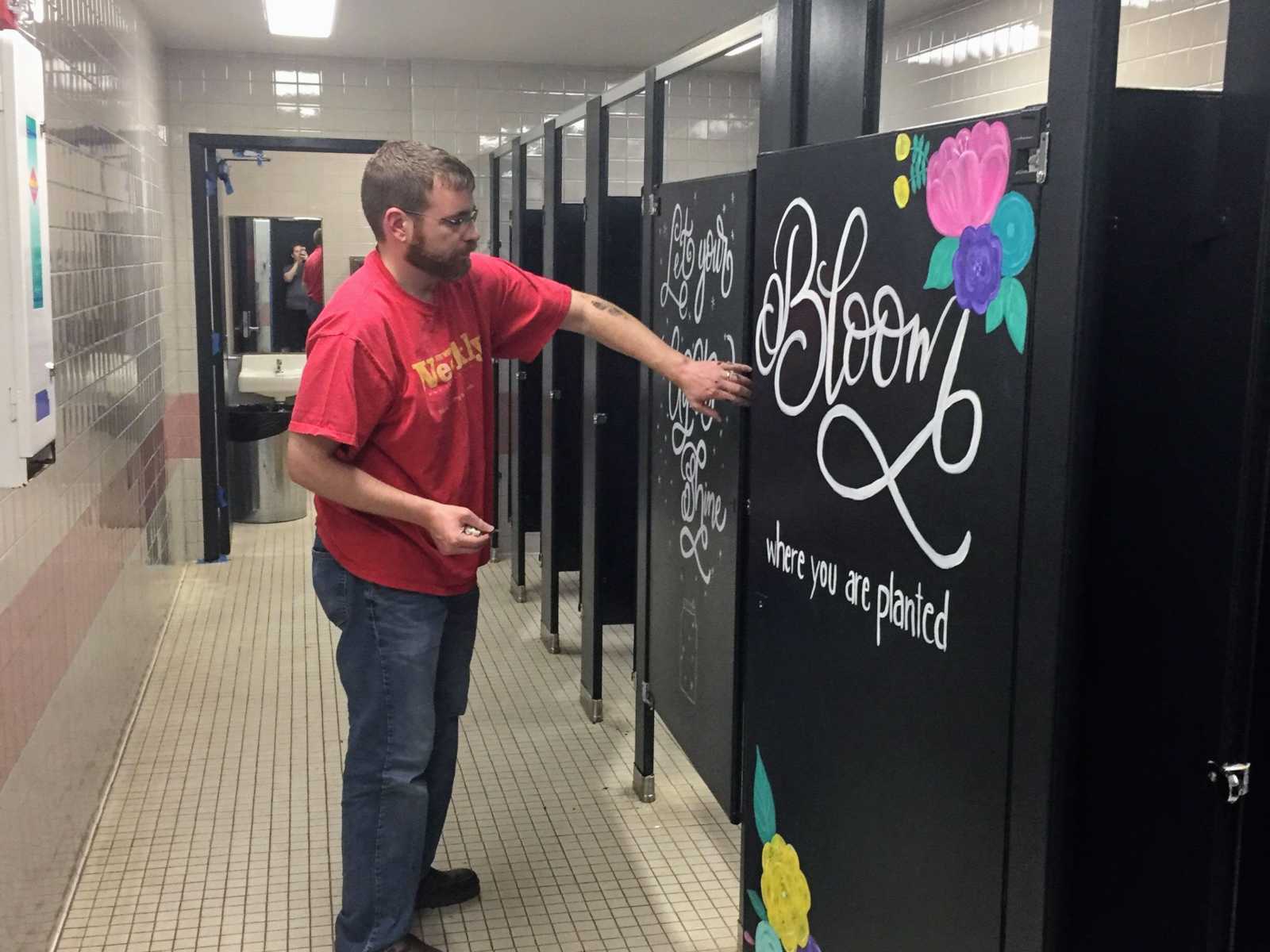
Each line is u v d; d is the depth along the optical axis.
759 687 2.12
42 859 2.56
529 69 6.29
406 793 2.39
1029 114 1.31
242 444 7.07
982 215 1.41
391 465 2.30
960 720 1.50
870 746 1.73
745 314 2.32
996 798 1.43
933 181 1.52
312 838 3.13
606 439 3.91
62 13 2.94
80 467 3.09
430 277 2.27
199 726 3.90
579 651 4.77
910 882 1.64
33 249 1.83
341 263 7.59
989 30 4.77
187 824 3.20
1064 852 1.36
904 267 1.59
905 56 5.55
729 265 2.41
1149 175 1.39
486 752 3.73
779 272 1.97
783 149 2.17
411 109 6.27
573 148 6.36
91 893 2.83
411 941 2.48
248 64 6.07
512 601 5.54
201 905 2.79
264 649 4.73
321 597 2.42
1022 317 1.34
